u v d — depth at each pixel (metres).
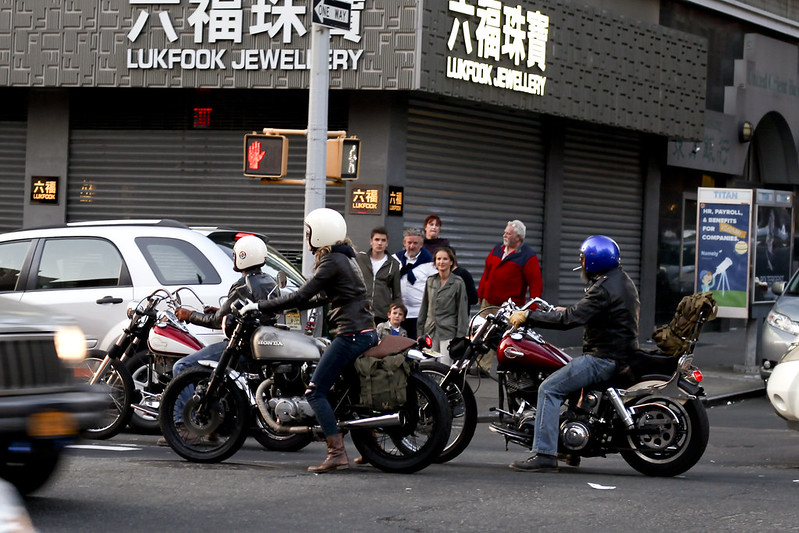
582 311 8.70
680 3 23.06
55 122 17.67
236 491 7.51
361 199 16.67
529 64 17.38
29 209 17.78
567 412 8.85
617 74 19.25
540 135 19.52
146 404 9.95
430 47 15.90
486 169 18.42
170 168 17.48
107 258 11.10
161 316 10.01
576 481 8.40
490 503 7.34
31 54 16.97
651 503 7.51
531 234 19.42
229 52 16.30
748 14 24.75
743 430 12.46
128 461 8.73
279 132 12.30
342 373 8.52
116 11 16.64
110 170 17.64
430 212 17.45
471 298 13.54
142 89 17.41
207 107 17.36
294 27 16.06
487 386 15.25
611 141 21.09
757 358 19.16
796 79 26.62
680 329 8.69
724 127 23.94
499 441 11.27
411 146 17.02
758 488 8.36
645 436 8.73
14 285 11.20
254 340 8.63
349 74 16.05
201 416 8.70
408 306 13.27
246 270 9.21
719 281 17.48
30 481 7.10
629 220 21.75
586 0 20.39
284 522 6.62
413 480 8.17
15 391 6.34
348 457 9.51
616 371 8.73
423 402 8.55
